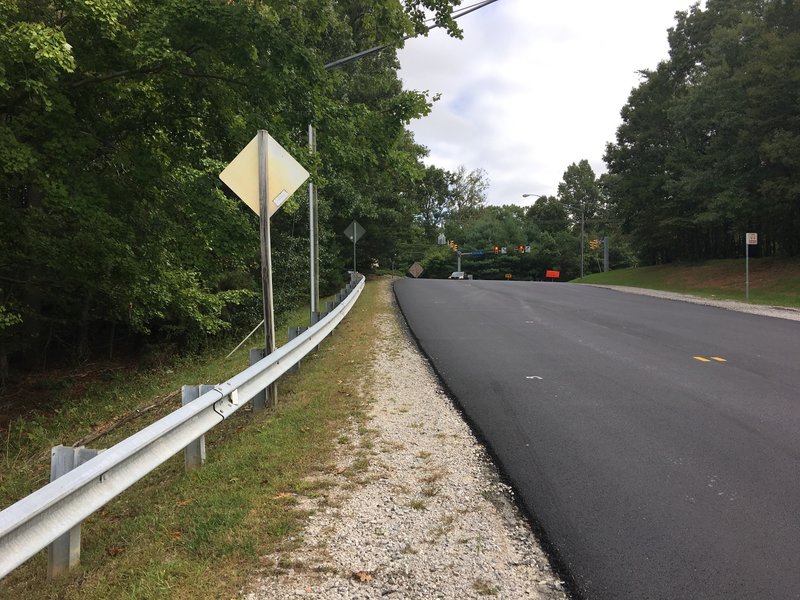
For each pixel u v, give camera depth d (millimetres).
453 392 7141
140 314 12414
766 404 6594
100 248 10008
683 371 8344
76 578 3143
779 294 22031
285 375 8047
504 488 4312
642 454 5008
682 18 39219
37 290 12109
